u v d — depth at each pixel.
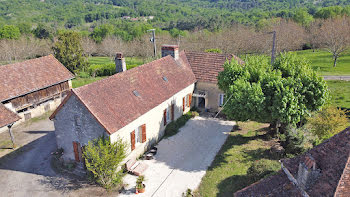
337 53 54.44
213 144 26.98
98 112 20.86
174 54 33.34
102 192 20.55
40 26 90.19
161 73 29.97
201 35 72.38
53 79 35.88
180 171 22.86
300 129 25.33
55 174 22.89
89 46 75.75
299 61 27.36
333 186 11.53
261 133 28.88
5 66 32.56
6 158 25.67
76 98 20.80
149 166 23.55
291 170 13.69
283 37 60.06
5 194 20.70
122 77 25.36
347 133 12.59
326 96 23.55
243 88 23.58
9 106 30.83
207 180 21.62
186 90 32.62
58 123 22.69
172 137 28.45
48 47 72.94
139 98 25.02
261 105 23.02
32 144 28.19
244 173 22.03
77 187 21.17
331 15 82.62
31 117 34.28
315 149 13.41
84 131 21.69
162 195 20.16
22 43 70.06
